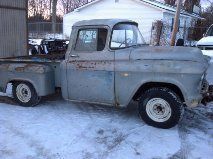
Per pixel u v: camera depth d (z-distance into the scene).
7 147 5.30
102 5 26.73
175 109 5.88
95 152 5.12
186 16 27.58
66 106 7.49
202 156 5.00
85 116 6.77
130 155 5.03
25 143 5.44
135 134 5.82
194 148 5.27
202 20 32.62
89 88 6.58
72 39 6.68
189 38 28.28
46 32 34.06
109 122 6.41
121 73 6.18
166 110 5.97
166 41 23.56
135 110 7.18
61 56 8.17
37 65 7.20
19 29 13.76
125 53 6.16
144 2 24.83
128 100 6.26
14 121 6.47
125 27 6.67
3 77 7.62
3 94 8.66
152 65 5.89
